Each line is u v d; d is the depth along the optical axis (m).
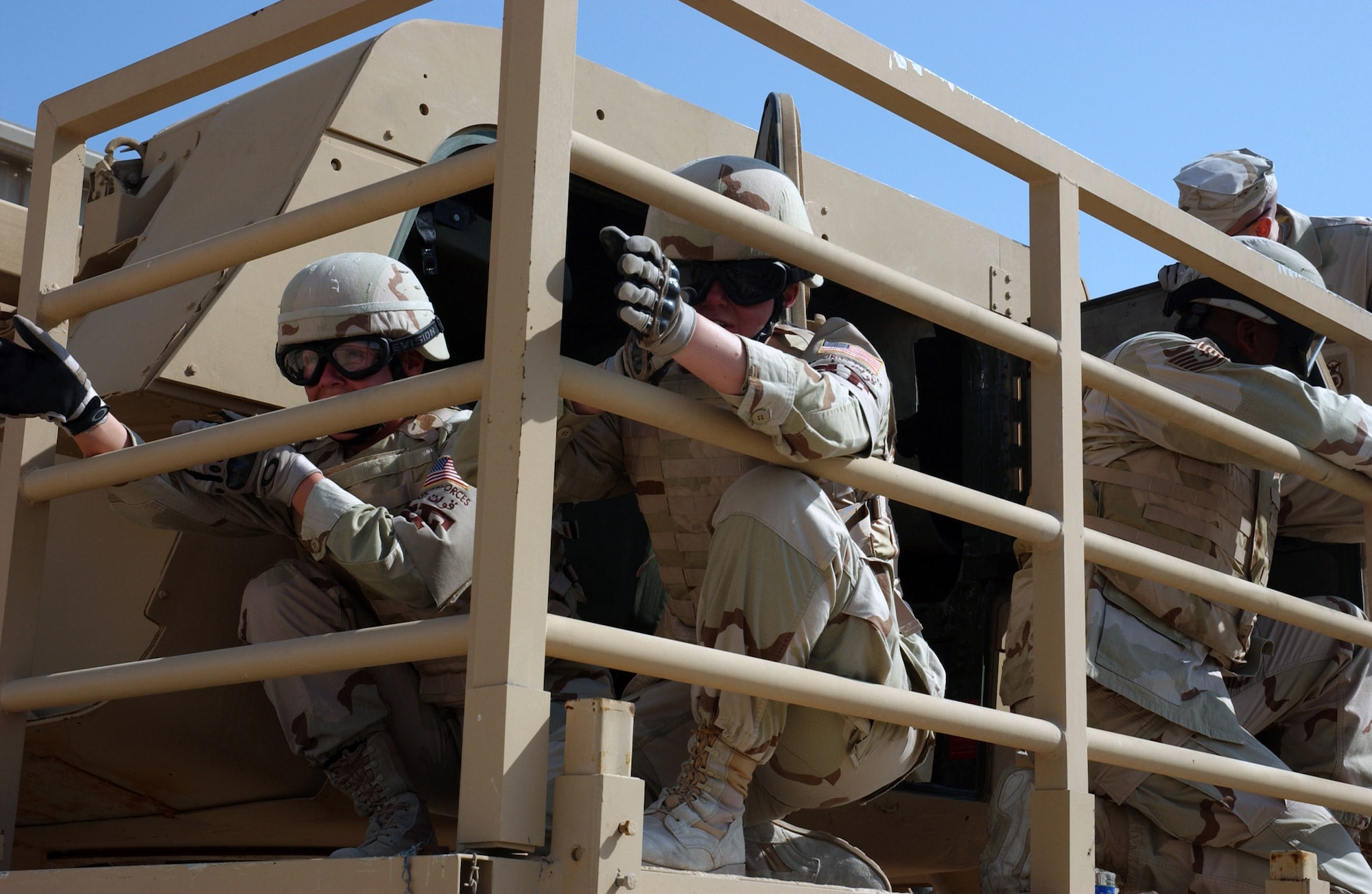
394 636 1.92
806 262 2.18
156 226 3.17
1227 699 3.13
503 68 1.98
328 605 2.71
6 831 2.41
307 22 2.34
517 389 1.85
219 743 2.86
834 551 2.25
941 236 4.22
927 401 4.30
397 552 2.51
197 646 2.81
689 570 2.55
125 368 2.75
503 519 1.82
